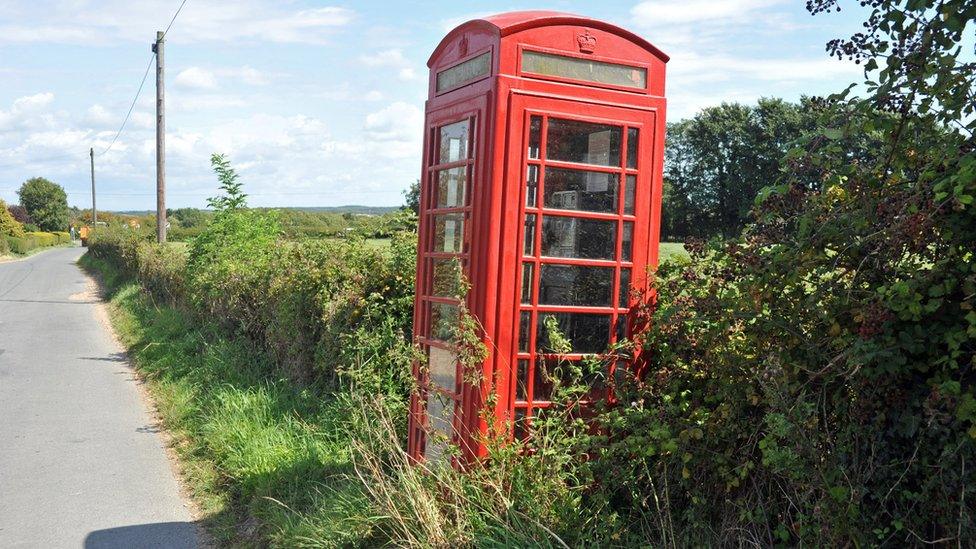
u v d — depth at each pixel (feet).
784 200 11.66
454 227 17.13
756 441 12.69
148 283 72.18
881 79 11.00
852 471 10.75
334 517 17.39
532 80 15.83
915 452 9.98
